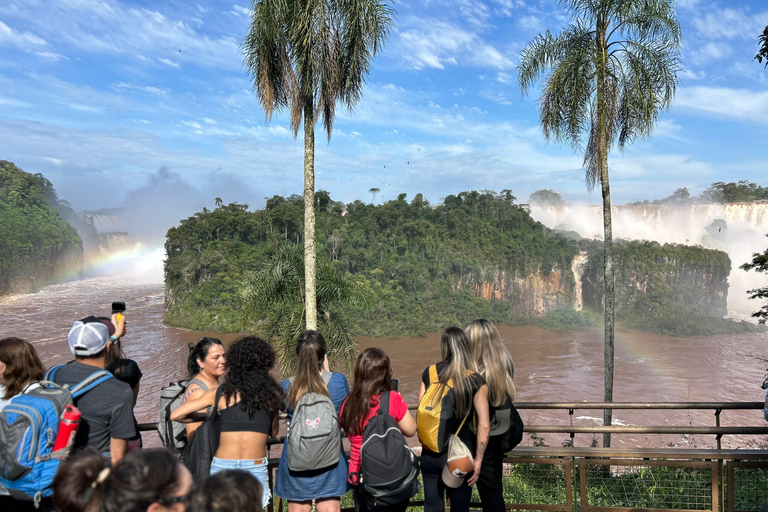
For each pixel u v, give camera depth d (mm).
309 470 3451
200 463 3412
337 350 18750
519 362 65188
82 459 2119
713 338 85750
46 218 147500
